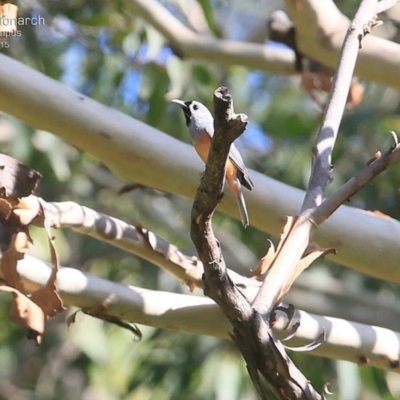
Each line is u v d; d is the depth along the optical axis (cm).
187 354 1270
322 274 1388
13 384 1702
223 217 1428
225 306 401
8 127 1210
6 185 531
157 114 1181
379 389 1257
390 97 1272
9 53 1156
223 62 931
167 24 945
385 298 1400
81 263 1494
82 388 1703
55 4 1190
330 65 794
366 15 531
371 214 641
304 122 1384
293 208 645
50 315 527
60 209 566
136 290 586
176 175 650
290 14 780
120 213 1465
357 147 1282
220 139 360
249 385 1241
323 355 600
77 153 1345
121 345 1434
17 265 538
